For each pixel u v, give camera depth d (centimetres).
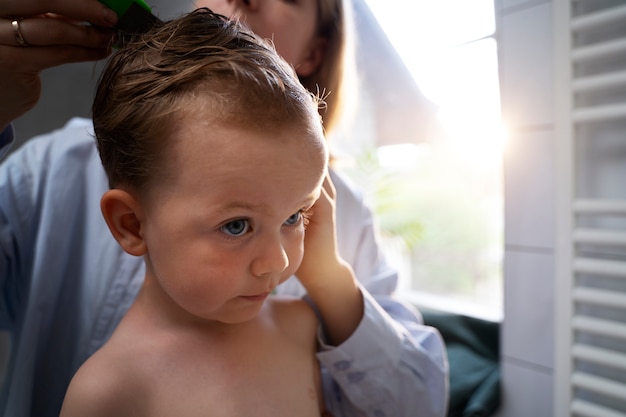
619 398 74
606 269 74
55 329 56
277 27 57
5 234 54
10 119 44
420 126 146
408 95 142
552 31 81
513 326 93
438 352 58
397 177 153
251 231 32
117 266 55
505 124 90
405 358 51
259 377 40
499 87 91
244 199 30
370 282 65
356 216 68
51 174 57
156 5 57
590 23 72
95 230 57
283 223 34
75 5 36
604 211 73
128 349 37
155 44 34
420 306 125
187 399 37
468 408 91
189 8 58
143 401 36
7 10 36
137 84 32
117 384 35
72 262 57
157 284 39
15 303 58
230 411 37
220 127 30
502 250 94
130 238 35
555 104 77
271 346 43
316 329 50
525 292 91
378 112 150
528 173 88
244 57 32
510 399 95
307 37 62
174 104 30
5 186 55
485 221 138
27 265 57
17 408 51
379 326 49
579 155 80
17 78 40
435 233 149
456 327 114
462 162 140
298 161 31
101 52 41
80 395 35
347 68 76
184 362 38
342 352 47
